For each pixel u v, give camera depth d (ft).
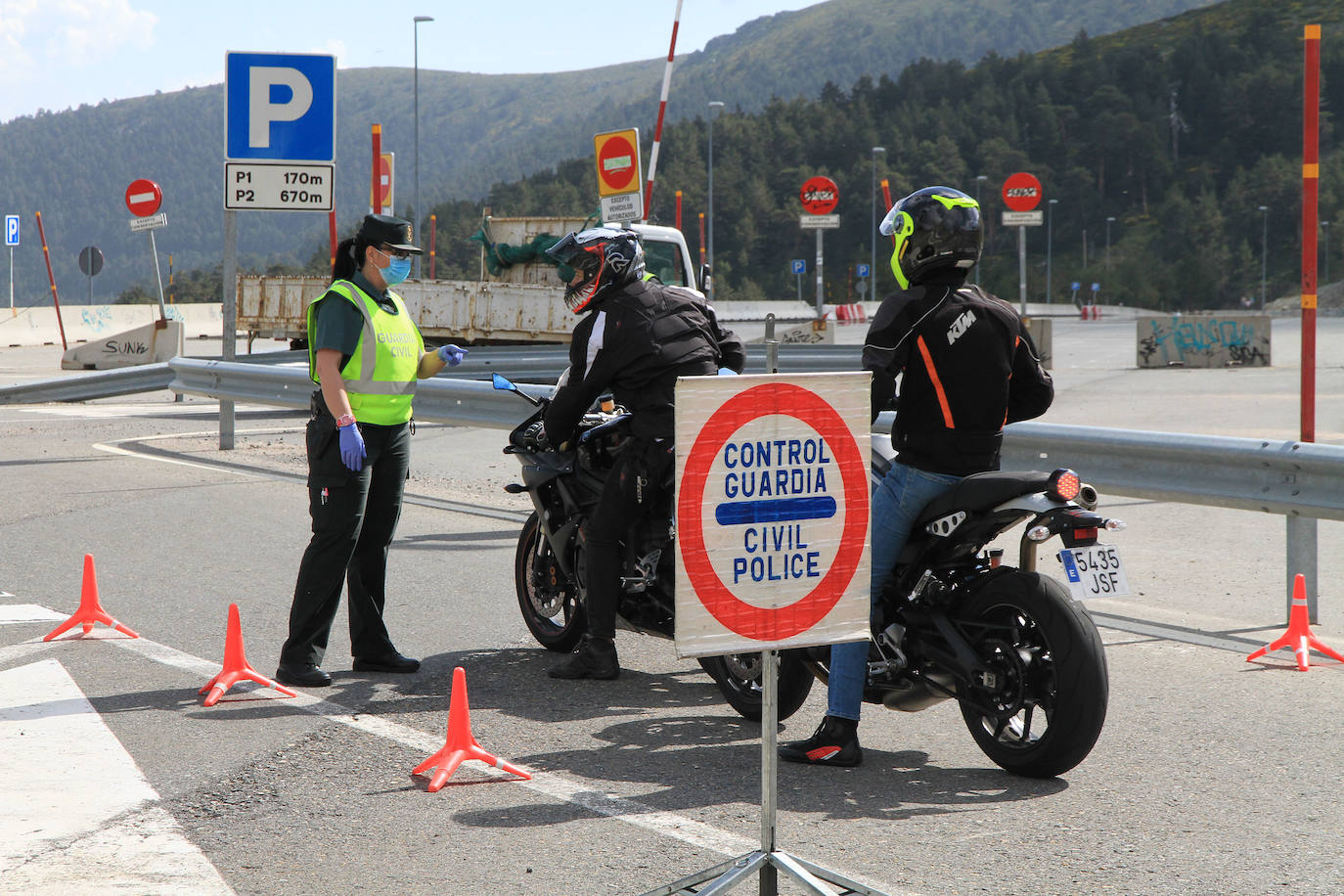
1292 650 20.88
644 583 19.26
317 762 15.70
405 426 19.97
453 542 30.48
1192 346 88.53
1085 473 24.40
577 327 19.17
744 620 10.81
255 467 42.06
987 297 15.48
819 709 18.39
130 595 24.82
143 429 53.31
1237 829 13.53
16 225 132.77
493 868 12.51
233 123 41.04
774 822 11.28
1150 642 21.67
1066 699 14.43
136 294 448.24
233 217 45.32
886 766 15.79
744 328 176.96
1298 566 23.17
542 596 21.45
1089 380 77.77
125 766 15.44
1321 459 21.26
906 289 15.52
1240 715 17.63
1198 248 577.43
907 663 15.84
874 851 12.94
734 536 10.71
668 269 49.52
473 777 15.21
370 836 13.33
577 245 18.84
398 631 22.58
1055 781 15.14
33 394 56.65
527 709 18.16
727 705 18.54
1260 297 541.75
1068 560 14.24
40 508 34.24
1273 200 590.96
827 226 92.89
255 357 56.85
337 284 19.35
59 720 17.25
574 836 13.34
